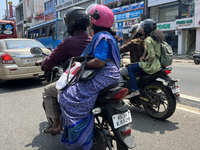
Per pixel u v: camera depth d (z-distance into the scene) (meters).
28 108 3.83
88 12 1.95
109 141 1.94
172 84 3.00
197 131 2.76
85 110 1.72
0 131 2.88
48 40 13.45
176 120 3.16
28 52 5.29
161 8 19.62
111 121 1.83
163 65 3.11
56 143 2.54
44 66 2.13
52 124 2.30
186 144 2.43
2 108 3.84
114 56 1.77
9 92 5.07
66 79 1.76
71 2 29.38
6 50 5.18
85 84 1.72
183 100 4.12
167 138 2.59
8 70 4.98
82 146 1.73
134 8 21.28
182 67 10.24
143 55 3.24
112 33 1.92
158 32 3.03
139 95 3.37
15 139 2.65
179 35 18.64
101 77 1.74
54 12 33.84
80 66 1.73
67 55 2.05
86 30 2.15
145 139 2.57
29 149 2.40
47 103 2.17
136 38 3.29
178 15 18.36
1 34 12.33
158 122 3.12
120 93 1.72
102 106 1.85
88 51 1.80
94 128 1.97
